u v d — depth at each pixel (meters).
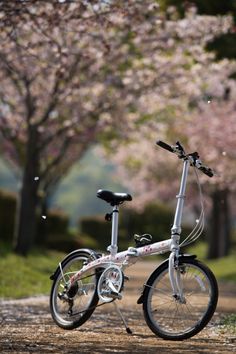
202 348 6.39
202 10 18.62
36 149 20.84
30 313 9.34
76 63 17.52
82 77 19.27
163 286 7.11
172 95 21.27
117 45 17.72
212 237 36.44
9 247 21.78
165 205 51.31
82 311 7.39
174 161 33.84
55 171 25.95
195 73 20.11
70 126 20.89
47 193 29.56
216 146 25.94
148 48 18.17
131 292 14.20
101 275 7.22
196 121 26.19
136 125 23.47
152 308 7.18
